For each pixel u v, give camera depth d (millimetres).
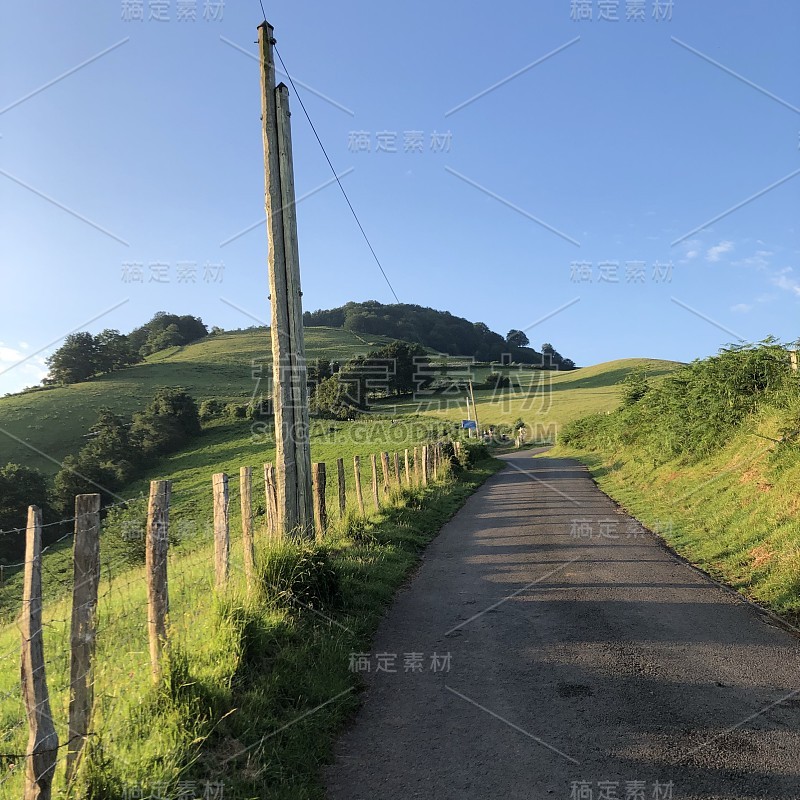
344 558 9039
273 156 8625
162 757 3721
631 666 5348
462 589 8344
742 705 4512
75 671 3531
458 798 3619
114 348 84750
